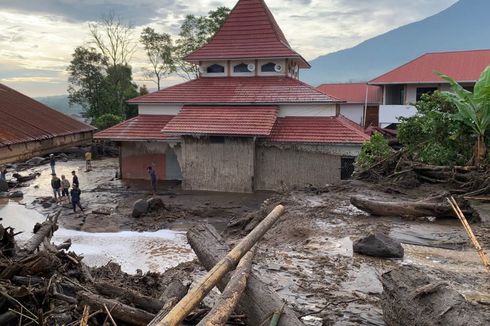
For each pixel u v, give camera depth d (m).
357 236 10.45
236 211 18.64
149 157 25.97
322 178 22.23
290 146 22.45
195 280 7.69
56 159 35.59
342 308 6.46
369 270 8.17
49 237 9.08
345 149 21.70
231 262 5.32
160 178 25.92
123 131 25.52
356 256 9.04
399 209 11.90
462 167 15.04
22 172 29.62
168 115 26.20
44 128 34.78
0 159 28.56
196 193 22.44
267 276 7.81
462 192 14.16
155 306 5.52
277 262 8.65
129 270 11.80
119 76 51.88
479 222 11.24
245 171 22.48
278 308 4.89
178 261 12.59
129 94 50.91
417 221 11.63
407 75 33.03
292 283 7.48
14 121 32.88
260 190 22.98
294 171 22.59
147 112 26.59
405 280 5.48
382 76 34.06
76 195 18.89
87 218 17.77
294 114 23.86
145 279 7.65
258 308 5.01
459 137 16.41
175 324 3.76
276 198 15.19
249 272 5.45
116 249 13.86
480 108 14.73
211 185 23.03
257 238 6.35
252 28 27.03
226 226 15.12
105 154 38.44
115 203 20.48
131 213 18.25
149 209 18.25
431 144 16.91
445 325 4.48
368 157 17.61
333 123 22.84
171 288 6.14
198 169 23.11
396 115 32.19
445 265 8.42
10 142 28.94
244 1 28.03
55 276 6.29
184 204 19.89
